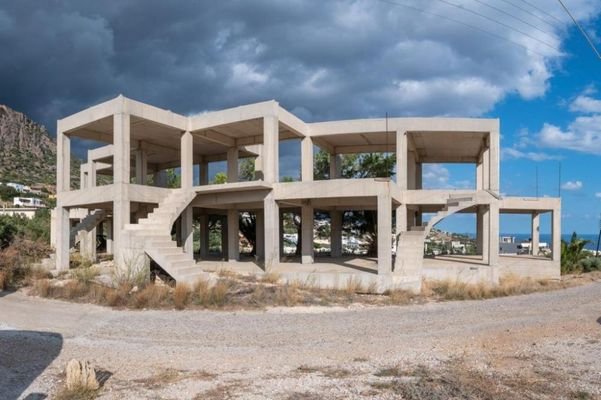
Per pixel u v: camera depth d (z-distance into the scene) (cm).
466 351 861
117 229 1867
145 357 813
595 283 2405
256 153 2889
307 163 2397
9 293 1573
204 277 1563
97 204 2122
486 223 2475
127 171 1897
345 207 2794
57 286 1584
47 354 821
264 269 1988
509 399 606
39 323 1095
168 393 628
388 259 1736
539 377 705
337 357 820
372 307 1389
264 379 690
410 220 2873
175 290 1377
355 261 2433
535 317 1232
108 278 1703
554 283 2309
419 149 2914
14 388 641
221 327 1065
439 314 1264
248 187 1973
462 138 2520
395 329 1061
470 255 3038
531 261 2673
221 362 786
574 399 610
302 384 665
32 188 10512
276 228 2011
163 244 1650
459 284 1758
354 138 2567
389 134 2419
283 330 1041
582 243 3306
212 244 4772
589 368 756
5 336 948
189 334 995
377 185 1805
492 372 729
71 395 609
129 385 662
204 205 2230
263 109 2022
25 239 2695
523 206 2745
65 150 2223
